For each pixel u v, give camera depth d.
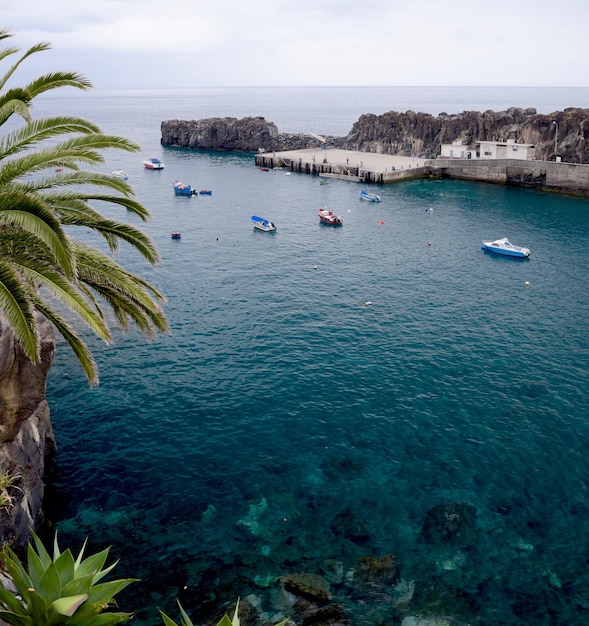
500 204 98.56
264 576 24.12
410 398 38.00
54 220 15.85
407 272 65.00
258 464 31.25
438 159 125.19
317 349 45.09
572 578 24.28
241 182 123.12
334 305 54.75
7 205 16.09
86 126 20.86
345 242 77.81
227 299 56.03
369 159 137.88
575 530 26.83
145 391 38.12
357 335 47.88
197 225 86.81
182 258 69.94
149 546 25.50
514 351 44.94
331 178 126.75
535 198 102.38
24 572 11.68
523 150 114.00
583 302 55.41
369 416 35.91
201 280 61.75
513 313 52.81
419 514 27.81
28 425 25.84
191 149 176.88
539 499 28.84
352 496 28.98
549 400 37.84
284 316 51.84
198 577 24.02
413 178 123.12
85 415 35.16
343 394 38.41
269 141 168.50
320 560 24.97
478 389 39.19
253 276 63.34
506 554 25.45
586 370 41.88
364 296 57.28
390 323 50.50
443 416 36.00
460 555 25.36
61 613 10.08
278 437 33.66
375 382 40.00
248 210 97.19
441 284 60.94
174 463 31.05
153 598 23.00
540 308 54.00
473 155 122.69
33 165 18.22
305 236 80.81
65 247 15.70
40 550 12.23
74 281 16.97
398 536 26.42
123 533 26.14
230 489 29.27
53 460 30.78
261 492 29.12
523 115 128.25
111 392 37.88
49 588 10.91
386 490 29.44
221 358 43.25
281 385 39.41
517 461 31.75
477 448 32.88
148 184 120.25
